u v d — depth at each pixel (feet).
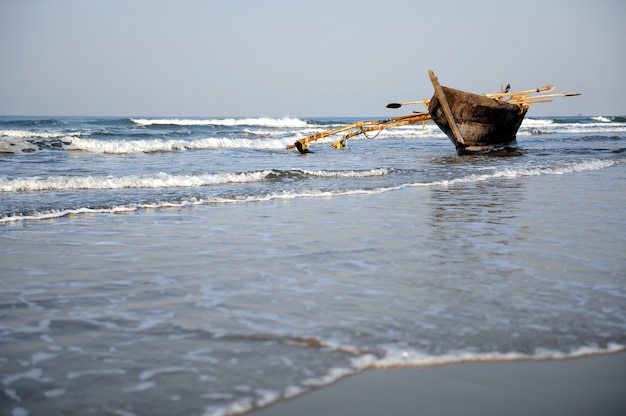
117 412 9.74
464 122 70.64
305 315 14.43
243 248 21.98
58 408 9.87
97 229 25.73
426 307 15.07
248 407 9.91
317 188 39.70
